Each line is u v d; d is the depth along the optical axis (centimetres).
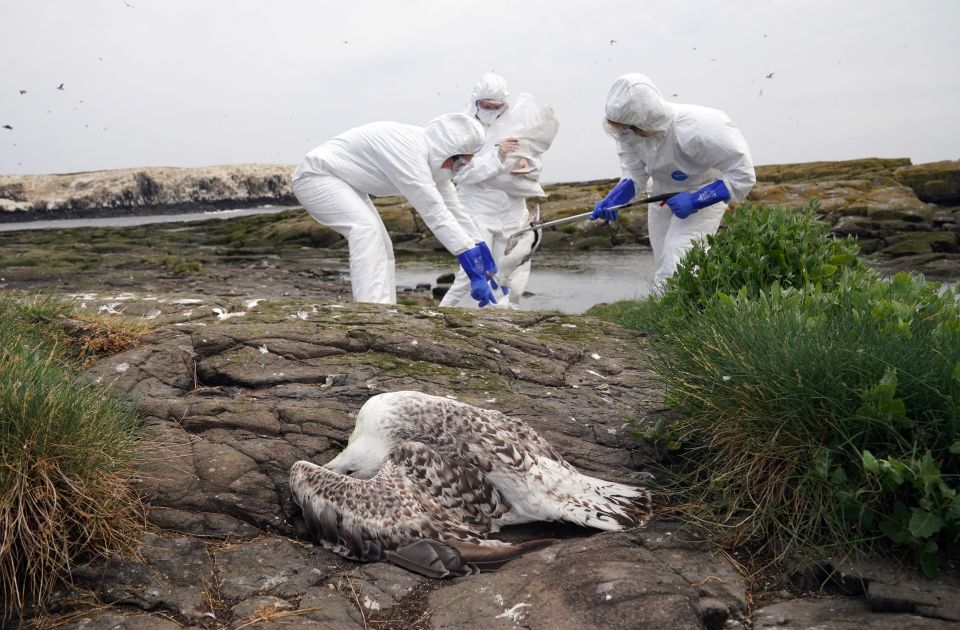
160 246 2841
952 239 2078
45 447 354
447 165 866
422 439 384
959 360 359
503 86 1075
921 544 318
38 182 6341
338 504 354
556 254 2578
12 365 405
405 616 312
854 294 454
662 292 762
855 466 356
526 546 351
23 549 329
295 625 302
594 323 701
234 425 462
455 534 350
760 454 375
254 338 582
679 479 414
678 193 821
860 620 288
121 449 391
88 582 332
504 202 1095
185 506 392
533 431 409
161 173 6819
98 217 6281
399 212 3181
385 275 870
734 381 406
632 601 300
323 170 853
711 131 793
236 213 6353
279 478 418
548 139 1100
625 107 776
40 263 1916
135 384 514
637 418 486
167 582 335
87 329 580
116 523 360
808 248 651
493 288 873
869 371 366
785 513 356
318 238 2938
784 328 413
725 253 664
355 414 484
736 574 330
